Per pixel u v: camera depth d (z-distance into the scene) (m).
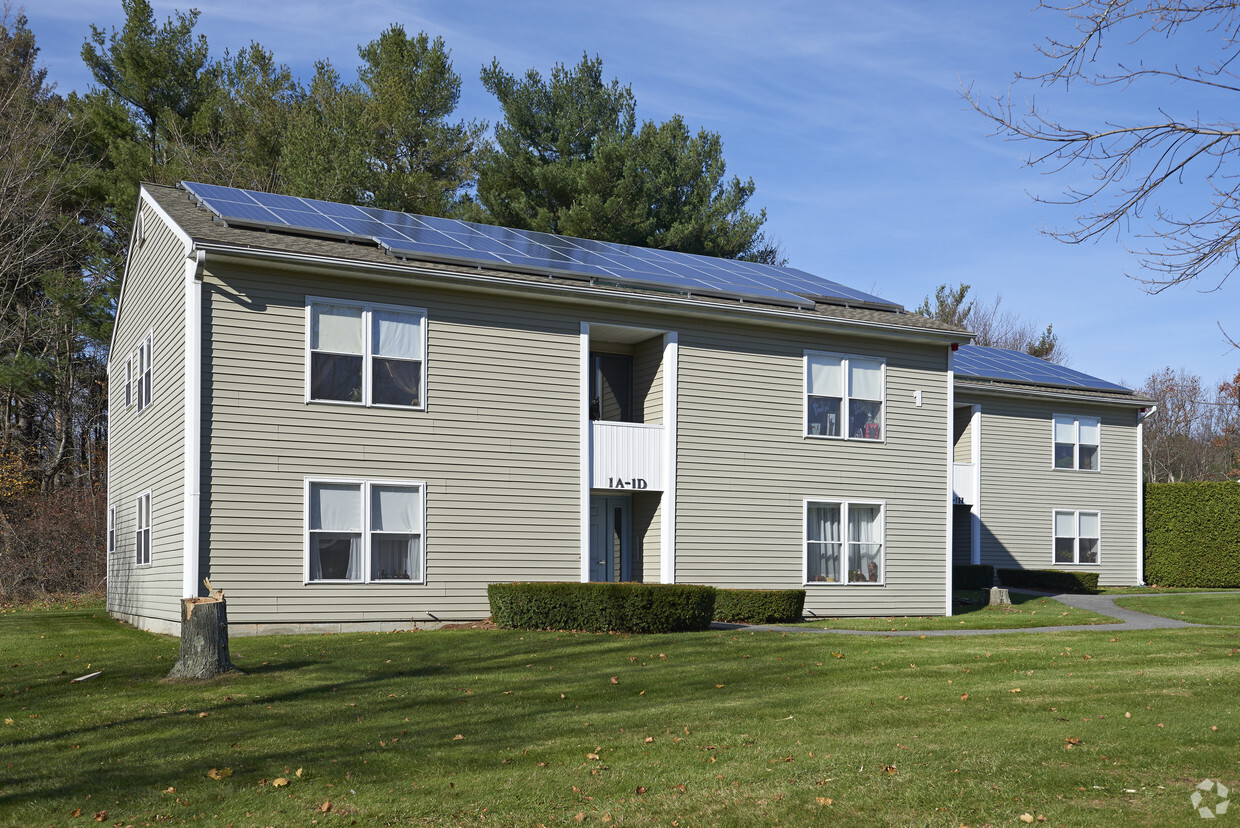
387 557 17.48
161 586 18.02
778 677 12.44
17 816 7.41
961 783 7.77
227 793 7.84
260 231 17.67
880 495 22.27
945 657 13.93
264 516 16.52
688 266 23.70
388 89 39.47
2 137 35.84
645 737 9.36
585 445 19.22
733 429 20.75
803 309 21.73
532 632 16.52
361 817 7.31
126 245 37.94
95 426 38.84
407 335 17.88
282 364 16.81
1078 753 8.54
